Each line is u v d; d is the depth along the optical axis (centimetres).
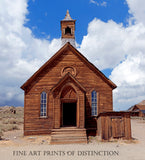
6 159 943
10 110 5000
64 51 1958
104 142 1473
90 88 1911
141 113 6128
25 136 1741
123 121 1553
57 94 1667
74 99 1711
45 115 1831
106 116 1545
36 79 1875
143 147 1259
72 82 1706
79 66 1945
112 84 1942
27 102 1822
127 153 1064
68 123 2206
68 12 2403
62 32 2261
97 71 1950
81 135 1529
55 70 1912
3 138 1653
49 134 1783
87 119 1838
